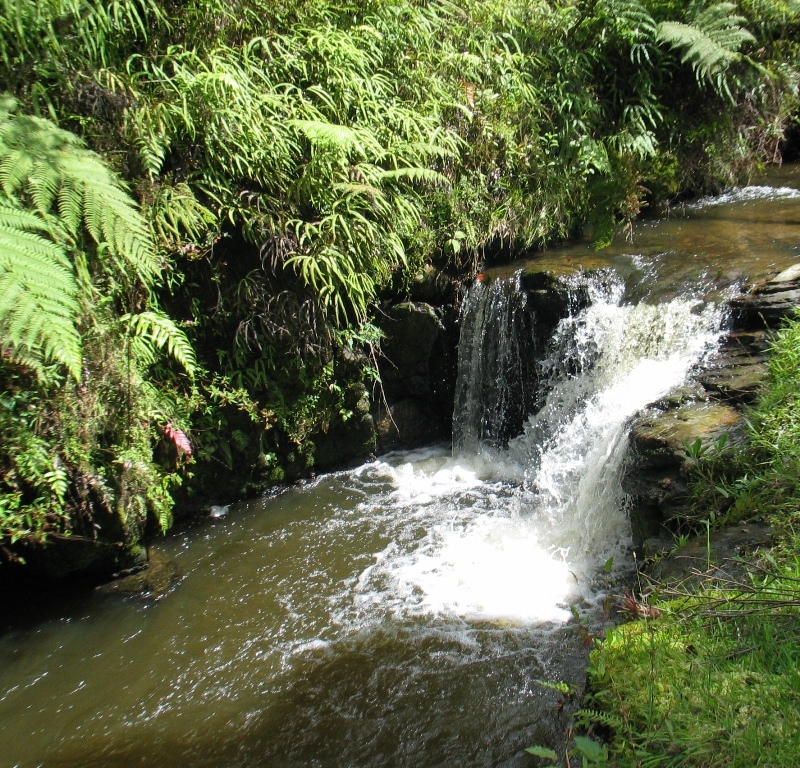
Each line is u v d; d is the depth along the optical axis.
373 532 4.22
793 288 4.02
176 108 3.88
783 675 1.92
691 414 3.46
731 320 4.04
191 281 4.20
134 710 3.03
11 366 3.22
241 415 4.45
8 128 3.12
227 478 4.51
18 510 3.34
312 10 4.64
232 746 2.81
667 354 4.18
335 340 4.69
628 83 6.23
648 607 2.39
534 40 5.92
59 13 3.55
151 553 4.09
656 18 6.29
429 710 2.91
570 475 4.19
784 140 7.55
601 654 2.28
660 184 6.22
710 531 2.80
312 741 2.81
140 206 3.67
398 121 4.71
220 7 4.23
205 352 4.34
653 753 1.83
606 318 4.52
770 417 3.07
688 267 4.71
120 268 3.61
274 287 4.39
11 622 3.60
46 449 3.36
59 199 3.14
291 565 3.94
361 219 4.29
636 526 3.37
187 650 3.35
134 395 3.74
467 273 5.22
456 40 5.46
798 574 2.26
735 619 2.18
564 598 3.49
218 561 4.00
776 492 2.78
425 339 5.11
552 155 5.66
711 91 6.55
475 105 5.33
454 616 3.45
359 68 4.62
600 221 5.38
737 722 1.82
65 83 3.68
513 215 5.32
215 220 4.04
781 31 7.04
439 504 4.50
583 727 2.41
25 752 2.85
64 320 2.80
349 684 3.08
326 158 4.21
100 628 3.53
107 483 3.65
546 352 4.80
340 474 4.98
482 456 5.02
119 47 4.11
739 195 6.55
